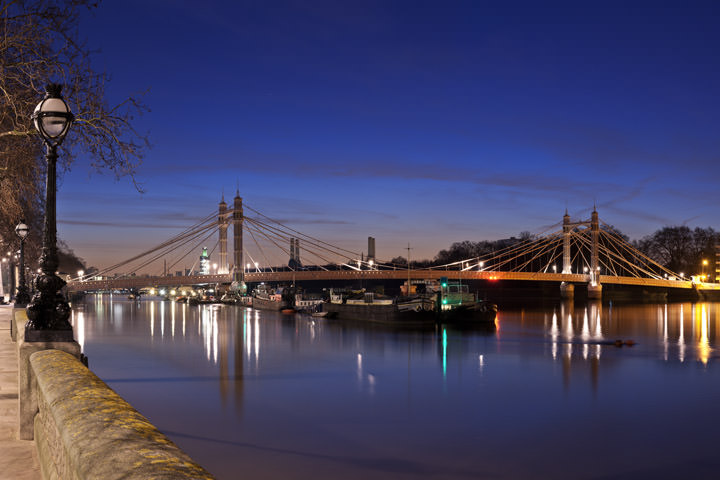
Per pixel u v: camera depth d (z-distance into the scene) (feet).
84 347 237.45
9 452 27.66
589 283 634.84
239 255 625.41
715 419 120.98
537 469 90.53
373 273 552.41
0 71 52.80
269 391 145.07
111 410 15.21
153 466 10.32
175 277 593.01
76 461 11.76
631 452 99.04
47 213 34.06
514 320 371.56
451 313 328.70
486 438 106.42
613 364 192.54
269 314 447.83
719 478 87.20
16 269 292.81
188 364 189.98
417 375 171.53
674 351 225.35
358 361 197.98
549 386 156.04
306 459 92.84
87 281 526.16
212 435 105.50
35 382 30.68
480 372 176.96
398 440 104.32
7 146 65.77
